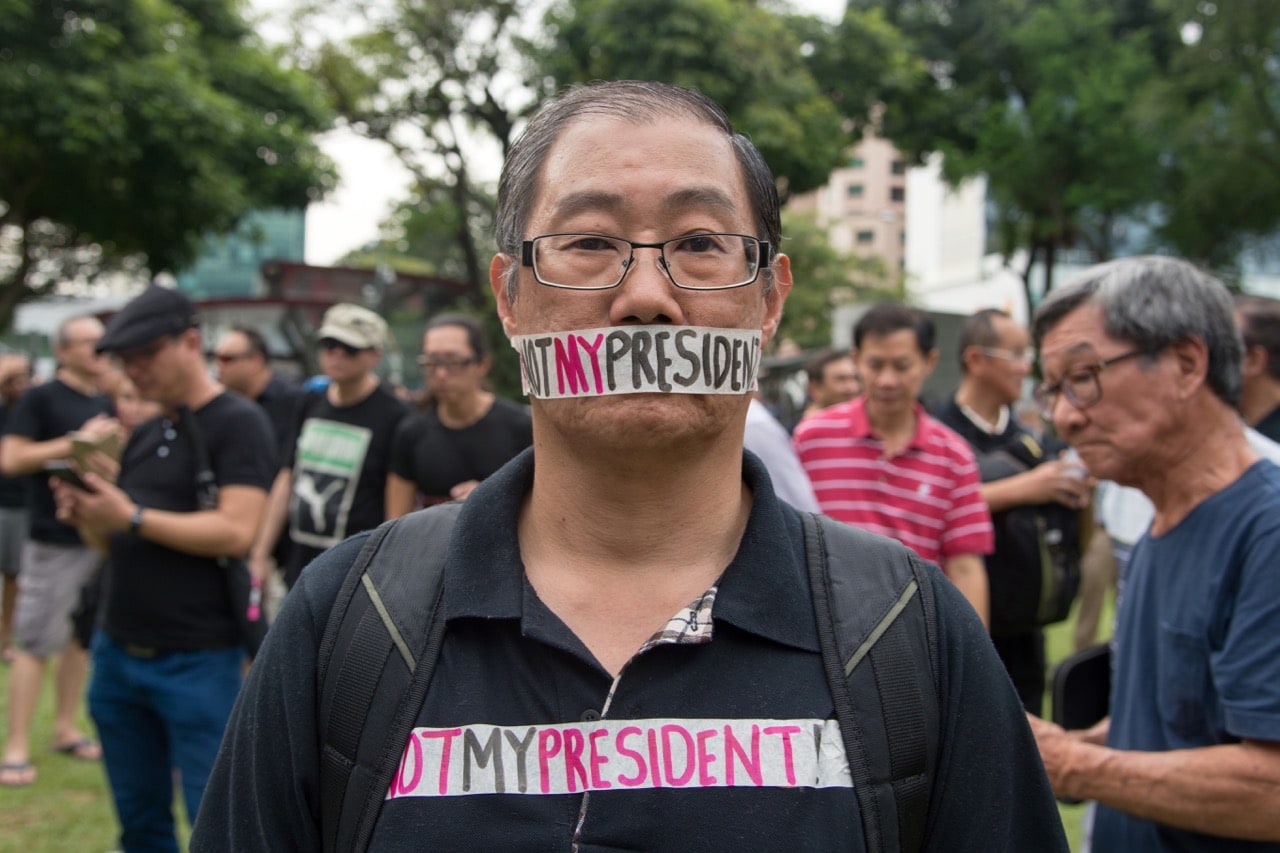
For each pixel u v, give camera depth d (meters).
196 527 2.97
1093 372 1.91
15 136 13.09
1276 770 1.63
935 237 42.31
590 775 1.10
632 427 1.13
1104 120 19.02
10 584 6.59
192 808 3.01
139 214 14.70
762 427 3.02
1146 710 1.92
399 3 18.62
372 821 1.12
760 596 1.17
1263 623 1.67
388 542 1.28
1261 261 22.59
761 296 1.22
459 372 3.96
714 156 1.20
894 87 21.25
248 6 17.12
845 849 1.09
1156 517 1.97
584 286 1.16
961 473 3.26
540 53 18.20
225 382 5.50
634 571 1.21
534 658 1.15
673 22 16.45
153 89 13.49
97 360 5.26
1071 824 4.08
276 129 15.96
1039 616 3.48
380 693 1.16
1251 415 2.81
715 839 1.07
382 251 23.86
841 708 1.14
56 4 13.03
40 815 4.04
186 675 3.02
